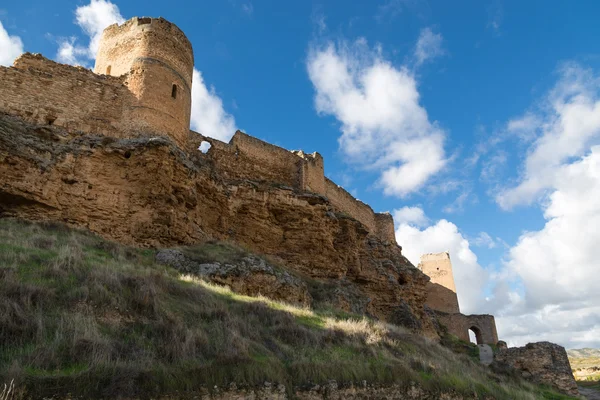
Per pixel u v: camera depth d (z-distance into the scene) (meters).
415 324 31.48
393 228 45.03
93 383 7.23
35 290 9.30
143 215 18.56
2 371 6.77
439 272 52.78
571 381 26.38
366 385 11.46
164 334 9.59
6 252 11.80
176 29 24.62
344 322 16.44
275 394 9.41
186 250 18.44
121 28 24.44
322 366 11.09
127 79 22.09
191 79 25.33
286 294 19.53
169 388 7.94
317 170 34.38
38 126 18.69
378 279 32.56
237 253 20.41
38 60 20.38
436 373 14.47
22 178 16.61
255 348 10.80
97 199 18.17
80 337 8.16
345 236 30.95
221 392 8.60
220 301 13.74
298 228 27.20
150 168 19.20
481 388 16.09
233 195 25.36
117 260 14.83
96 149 19.03
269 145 31.41
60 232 16.11
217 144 27.97
